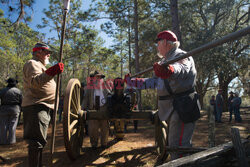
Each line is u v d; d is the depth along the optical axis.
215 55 16.12
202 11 20.66
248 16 20.77
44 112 2.74
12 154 4.15
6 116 5.27
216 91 29.55
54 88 2.95
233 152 1.32
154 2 17.94
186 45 17.92
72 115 3.39
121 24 18.64
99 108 4.21
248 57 18.22
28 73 2.60
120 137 5.23
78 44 21.30
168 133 2.34
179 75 1.99
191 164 1.13
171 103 2.27
